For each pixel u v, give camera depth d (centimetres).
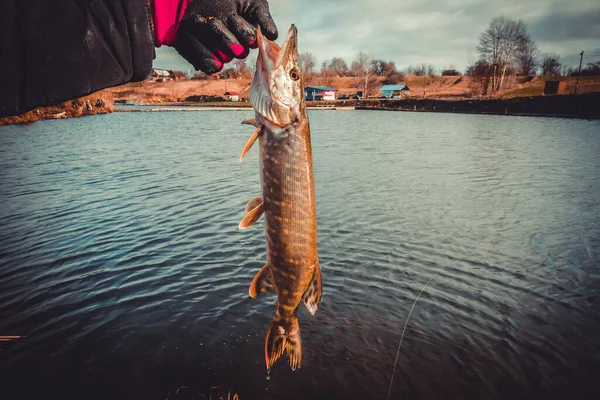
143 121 5897
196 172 2212
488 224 1380
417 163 2538
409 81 14338
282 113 316
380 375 671
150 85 14612
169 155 2788
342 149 3158
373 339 757
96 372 679
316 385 652
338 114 8231
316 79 15088
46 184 1905
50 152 2848
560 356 722
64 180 1991
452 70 15100
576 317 836
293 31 315
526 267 1054
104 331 784
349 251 1145
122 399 625
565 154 2953
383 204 1608
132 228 1321
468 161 2627
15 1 212
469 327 800
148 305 870
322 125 5506
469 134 4375
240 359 709
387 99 11444
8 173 2136
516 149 3219
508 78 11012
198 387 649
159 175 2125
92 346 742
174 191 1794
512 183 2002
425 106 9750
